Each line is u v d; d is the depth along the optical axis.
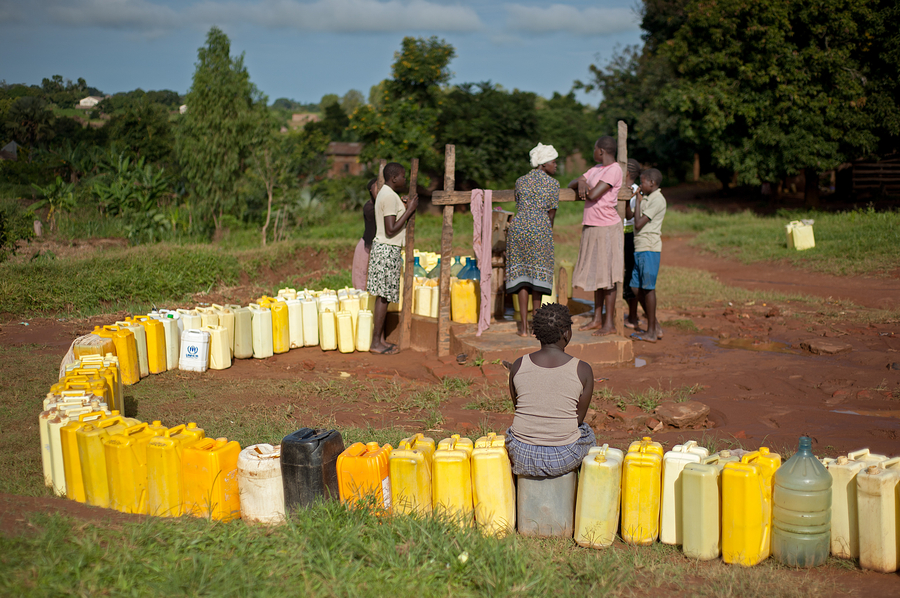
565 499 3.76
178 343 7.25
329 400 6.26
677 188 40.66
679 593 3.12
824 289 11.96
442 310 7.87
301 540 3.31
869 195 27.75
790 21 22.34
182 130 19.00
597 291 8.13
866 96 21.84
